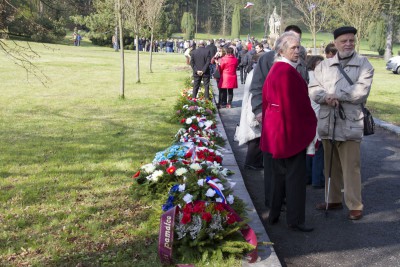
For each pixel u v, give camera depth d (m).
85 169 6.78
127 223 4.79
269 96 4.68
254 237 4.16
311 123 4.67
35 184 6.05
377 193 6.25
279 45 4.68
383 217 5.42
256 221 4.91
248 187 6.45
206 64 13.33
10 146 8.13
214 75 15.07
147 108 12.73
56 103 13.38
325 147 5.48
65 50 40.56
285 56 4.69
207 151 6.16
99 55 37.97
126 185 6.05
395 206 5.77
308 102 4.66
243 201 5.30
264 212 5.56
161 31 56.97
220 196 4.50
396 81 23.83
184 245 4.04
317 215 5.50
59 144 8.36
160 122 10.64
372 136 9.93
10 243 4.30
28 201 5.42
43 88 16.98
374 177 6.98
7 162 7.11
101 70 25.42
